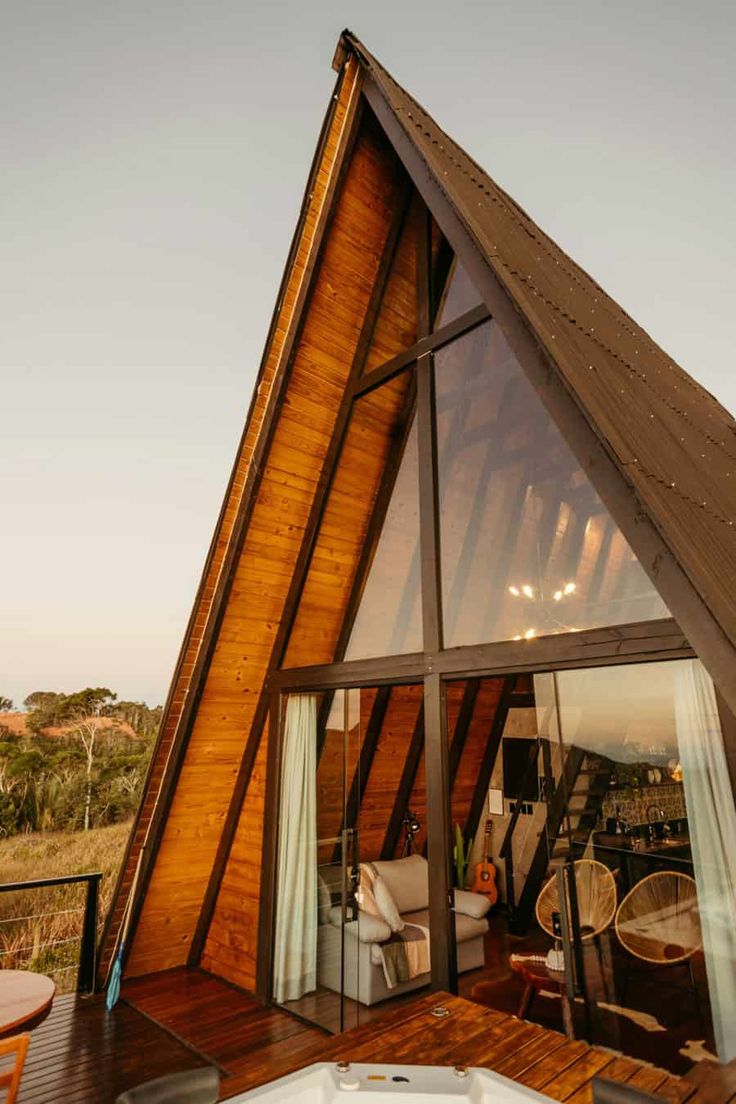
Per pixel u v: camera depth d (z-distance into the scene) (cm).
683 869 266
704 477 308
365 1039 253
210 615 480
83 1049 396
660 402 390
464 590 382
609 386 295
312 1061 235
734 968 247
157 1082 171
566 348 279
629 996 275
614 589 303
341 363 494
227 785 532
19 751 1506
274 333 463
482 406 409
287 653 514
